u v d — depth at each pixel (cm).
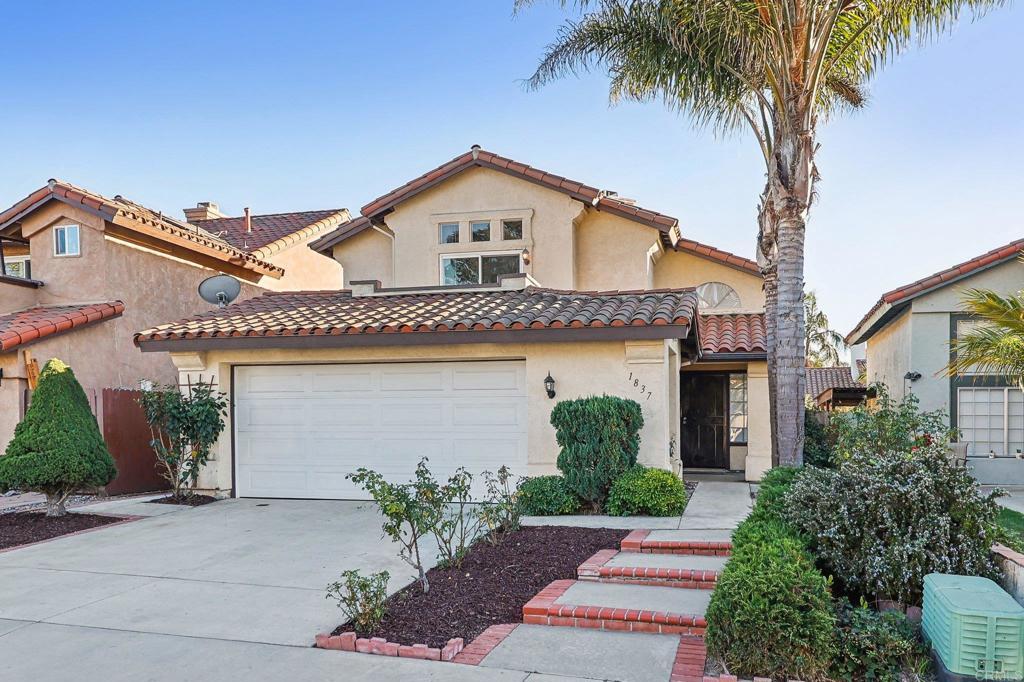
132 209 1759
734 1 1254
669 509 1108
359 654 590
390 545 969
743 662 539
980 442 1741
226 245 2052
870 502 659
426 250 1902
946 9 1228
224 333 1342
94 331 1655
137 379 1759
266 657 584
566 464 1150
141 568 865
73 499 1419
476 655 584
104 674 552
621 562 810
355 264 2045
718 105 1445
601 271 1848
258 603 725
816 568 673
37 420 1184
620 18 1394
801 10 1260
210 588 778
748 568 580
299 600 733
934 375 1761
